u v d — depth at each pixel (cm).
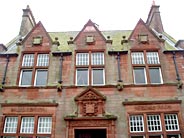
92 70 1472
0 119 1304
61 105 1330
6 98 1370
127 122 1264
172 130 1241
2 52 1566
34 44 1570
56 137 1238
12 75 1459
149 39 1564
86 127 1259
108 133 1236
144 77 1441
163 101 1310
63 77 1437
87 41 1563
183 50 1493
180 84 1362
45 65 1498
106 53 1516
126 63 1473
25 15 1959
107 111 1300
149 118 1291
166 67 1446
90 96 1340
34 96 1369
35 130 1264
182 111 1284
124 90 1363
